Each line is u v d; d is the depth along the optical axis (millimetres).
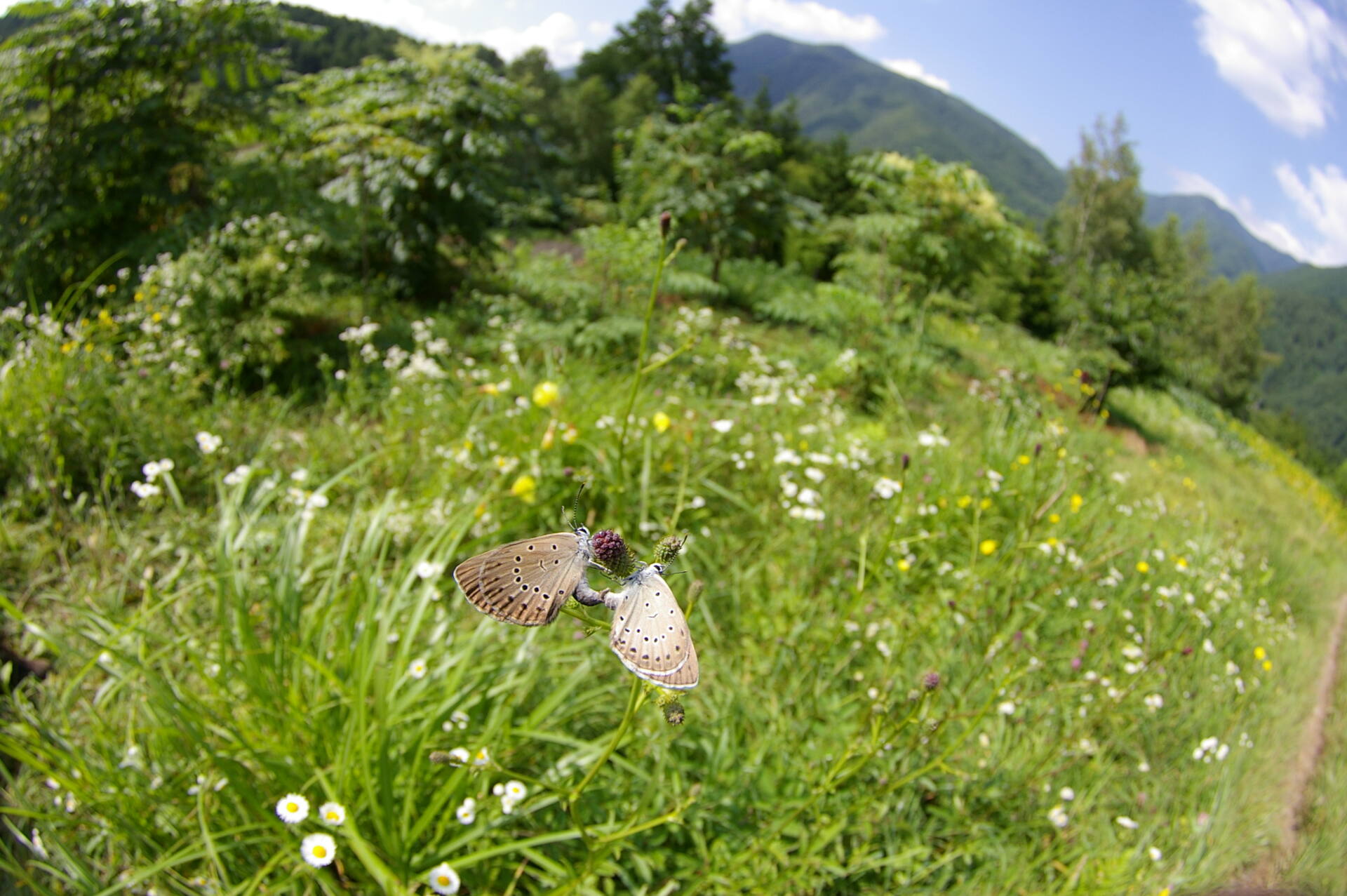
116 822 2158
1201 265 51781
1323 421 72625
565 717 2643
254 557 3488
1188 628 4613
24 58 6730
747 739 2975
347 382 5895
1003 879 2664
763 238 14727
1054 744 3191
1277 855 3109
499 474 4145
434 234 9016
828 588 4090
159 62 7270
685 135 12805
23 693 2863
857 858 2477
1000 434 5840
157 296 5938
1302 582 7102
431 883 1866
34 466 3953
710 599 3785
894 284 11750
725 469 5105
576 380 5562
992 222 11281
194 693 2623
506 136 9805
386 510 3059
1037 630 3922
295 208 7758
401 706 2324
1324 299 106938
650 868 2387
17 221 6895
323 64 34312
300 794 2121
